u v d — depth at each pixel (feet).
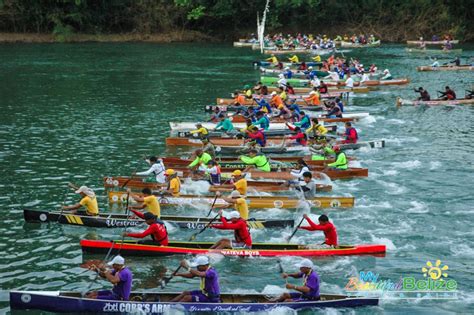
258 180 84.69
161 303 48.91
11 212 71.92
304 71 193.67
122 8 307.58
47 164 92.84
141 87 171.53
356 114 132.77
